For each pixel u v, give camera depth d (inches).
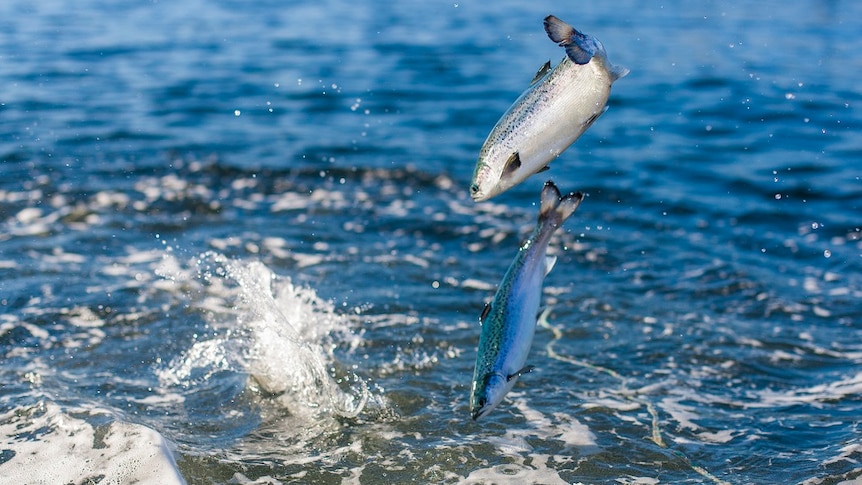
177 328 290.8
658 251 370.6
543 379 262.5
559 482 209.6
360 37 884.0
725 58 754.2
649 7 1085.8
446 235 385.4
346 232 386.0
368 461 217.8
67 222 385.1
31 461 207.9
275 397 248.2
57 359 267.1
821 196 435.5
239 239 372.2
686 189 447.8
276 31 916.0
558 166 485.1
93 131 532.4
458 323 299.6
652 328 299.4
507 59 775.7
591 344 287.3
